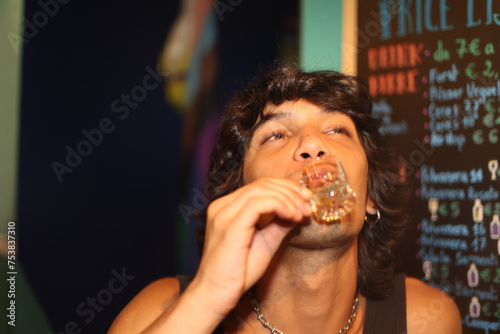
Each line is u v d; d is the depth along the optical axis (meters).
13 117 2.55
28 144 2.63
